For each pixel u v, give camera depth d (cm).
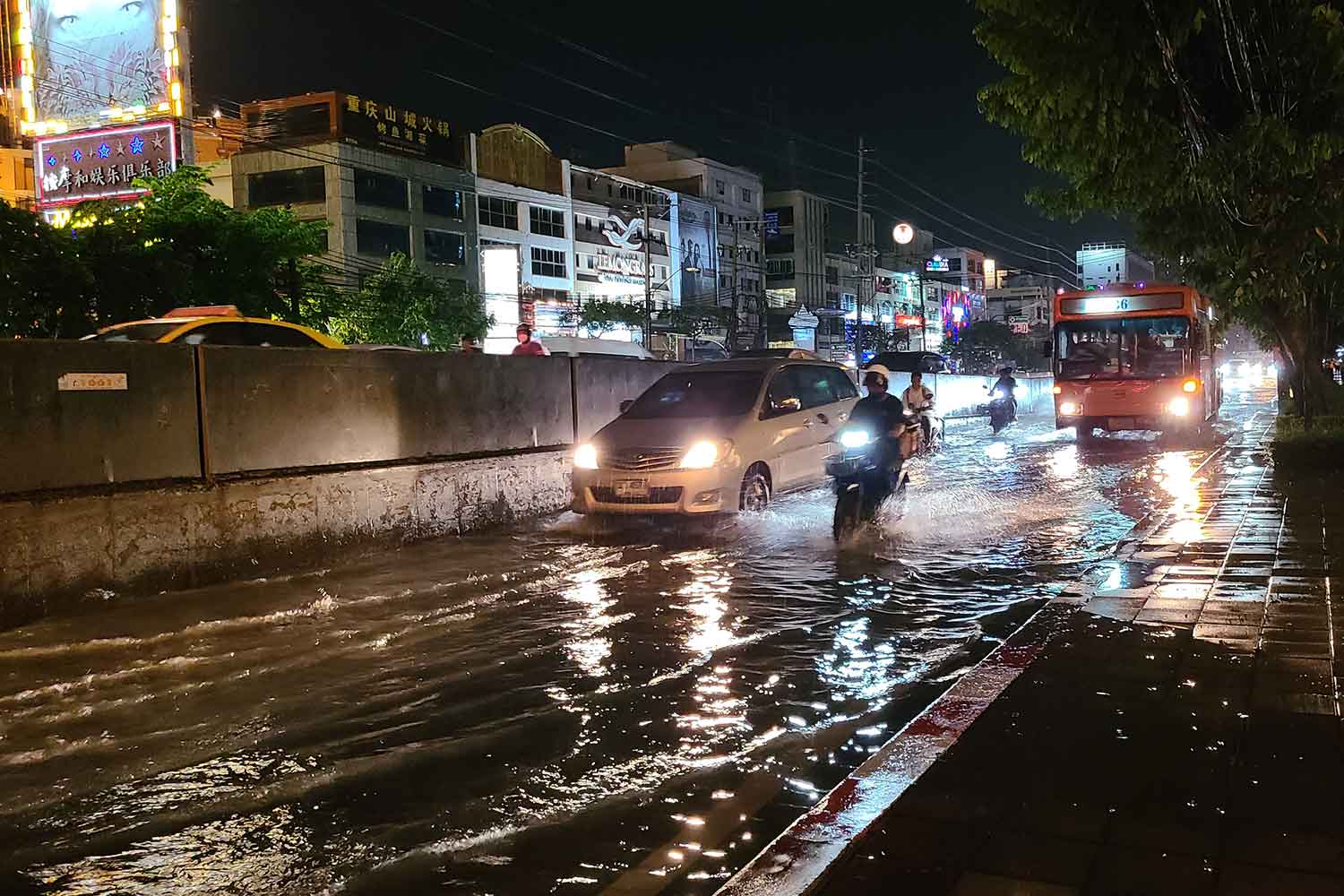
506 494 1154
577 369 1321
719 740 471
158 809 404
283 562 887
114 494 763
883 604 743
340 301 3406
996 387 2459
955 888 291
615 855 358
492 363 1172
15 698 543
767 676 570
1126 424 2053
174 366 824
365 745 472
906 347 9288
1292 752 387
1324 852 307
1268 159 1163
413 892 334
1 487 704
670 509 1034
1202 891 286
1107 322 2075
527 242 5756
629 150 7875
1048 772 376
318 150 4688
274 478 891
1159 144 1242
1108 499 1246
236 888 340
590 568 892
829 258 9150
